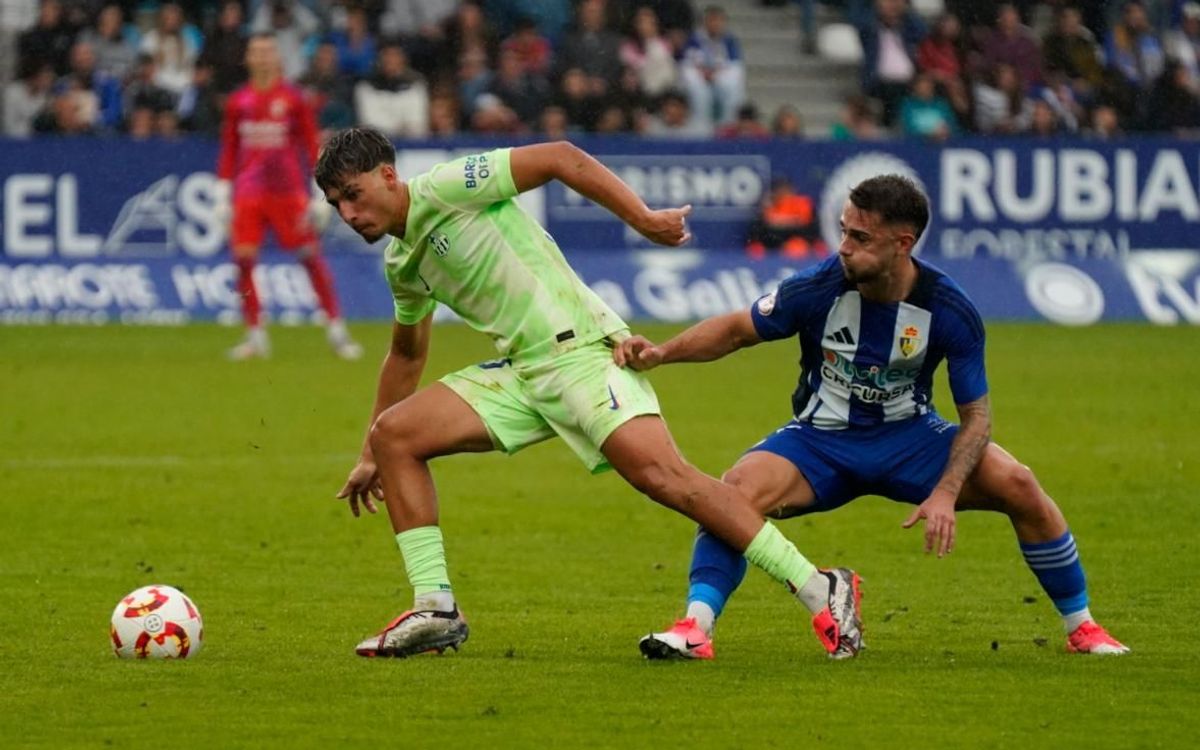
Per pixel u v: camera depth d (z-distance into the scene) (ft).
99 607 95.81
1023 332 271.49
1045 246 289.53
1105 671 78.74
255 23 322.75
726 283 280.10
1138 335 267.80
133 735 67.31
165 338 256.32
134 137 278.26
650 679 77.05
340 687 75.31
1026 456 155.94
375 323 279.28
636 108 303.89
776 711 70.74
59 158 275.80
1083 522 125.29
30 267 277.23
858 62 355.15
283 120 228.22
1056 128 318.24
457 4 326.24
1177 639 86.99
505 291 80.33
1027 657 82.07
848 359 81.51
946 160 286.66
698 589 81.20
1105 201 289.94
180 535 121.08
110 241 278.05
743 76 333.62
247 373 214.69
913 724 68.74
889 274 78.74
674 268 280.31
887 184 77.25
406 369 86.53
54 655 82.43
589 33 304.91
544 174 79.15
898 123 320.70
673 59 319.68
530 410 81.66
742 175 282.97
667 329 265.13
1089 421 177.47
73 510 130.52
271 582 104.68
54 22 311.06
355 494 87.40
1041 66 324.19
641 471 79.05
